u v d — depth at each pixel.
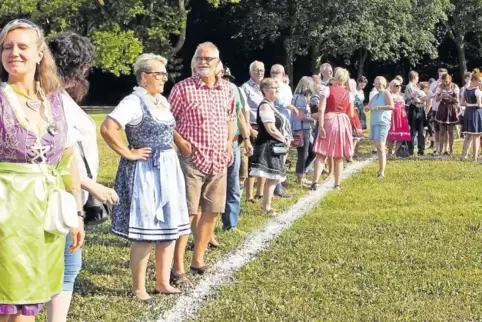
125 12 32.16
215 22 42.84
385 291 5.77
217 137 6.09
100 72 42.75
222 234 7.78
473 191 10.76
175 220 5.46
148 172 5.36
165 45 35.25
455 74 46.22
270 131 8.77
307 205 9.73
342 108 10.82
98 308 5.28
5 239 3.43
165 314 5.19
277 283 5.97
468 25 42.31
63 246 3.67
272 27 36.53
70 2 30.30
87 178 4.38
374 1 35.28
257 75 9.41
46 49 3.68
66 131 3.76
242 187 9.36
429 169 13.31
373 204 9.71
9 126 3.49
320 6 35.53
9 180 3.47
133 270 5.52
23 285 3.43
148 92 5.47
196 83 6.08
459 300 5.55
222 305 5.38
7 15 32.12
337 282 6.00
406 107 15.63
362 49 40.72
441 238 7.61
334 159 10.97
